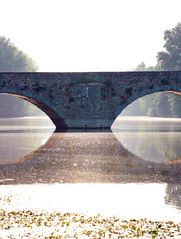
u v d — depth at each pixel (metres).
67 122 79.38
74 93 78.75
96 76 79.06
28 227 23.52
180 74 78.88
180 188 32.72
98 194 30.91
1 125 106.00
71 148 54.81
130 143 61.44
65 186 33.22
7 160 45.25
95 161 44.91
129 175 37.62
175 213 26.53
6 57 188.25
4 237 22.00
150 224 24.41
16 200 29.06
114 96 79.19
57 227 23.64
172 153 51.81
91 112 79.50
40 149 53.84
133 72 78.94
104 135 70.31
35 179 35.66
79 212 26.64
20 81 76.81
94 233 22.77
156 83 78.75
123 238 22.12
